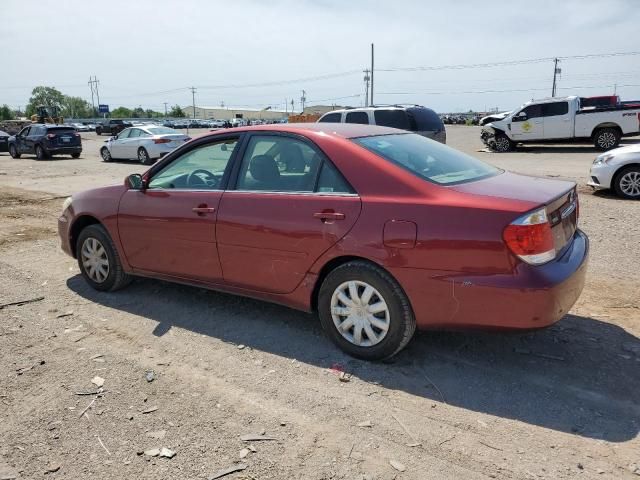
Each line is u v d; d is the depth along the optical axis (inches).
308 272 149.6
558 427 115.8
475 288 125.9
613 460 105.1
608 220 305.1
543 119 829.2
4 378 141.1
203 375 141.3
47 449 112.0
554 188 142.6
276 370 143.1
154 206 180.4
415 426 117.6
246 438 114.3
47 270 236.7
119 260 197.5
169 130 828.0
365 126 173.9
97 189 204.1
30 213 383.6
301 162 153.9
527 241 122.0
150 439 114.6
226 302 191.9
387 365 144.3
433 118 566.9
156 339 163.6
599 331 160.6
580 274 133.6
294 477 102.3
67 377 141.1
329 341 159.0
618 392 128.3
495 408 123.4
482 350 151.1
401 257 133.3
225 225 162.1
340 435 115.0
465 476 101.8
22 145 953.5
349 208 140.7
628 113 788.0
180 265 178.1
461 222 126.8
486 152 887.1
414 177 138.4
